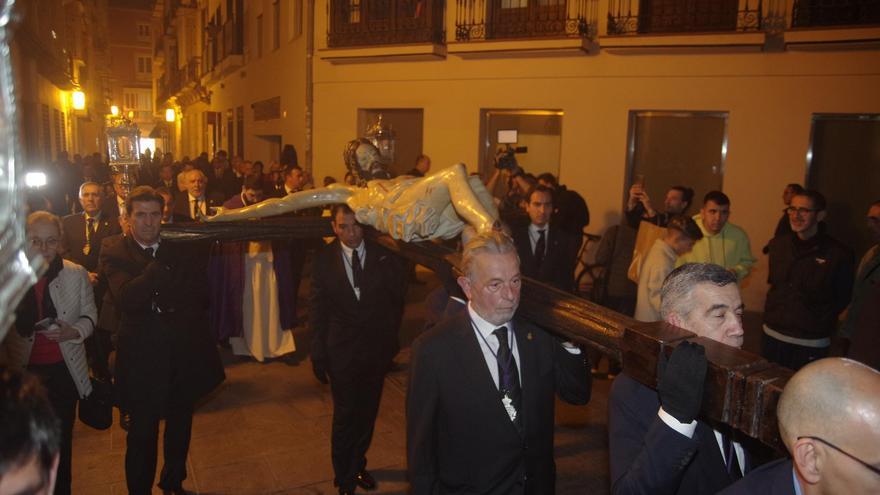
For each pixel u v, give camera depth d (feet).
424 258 11.05
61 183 39.88
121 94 155.12
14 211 2.55
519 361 8.46
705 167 32.27
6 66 2.56
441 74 38.68
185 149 117.91
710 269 7.07
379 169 11.57
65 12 64.23
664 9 32.30
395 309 13.92
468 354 8.28
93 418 12.09
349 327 13.30
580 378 8.80
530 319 8.38
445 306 11.83
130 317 12.30
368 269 13.32
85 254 18.66
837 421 4.60
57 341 11.04
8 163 2.55
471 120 37.96
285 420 18.03
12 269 2.50
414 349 8.59
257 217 12.50
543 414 8.45
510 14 36.70
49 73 51.34
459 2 37.60
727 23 30.96
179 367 12.67
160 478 13.37
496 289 7.95
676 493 6.79
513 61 36.24
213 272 22.43
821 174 29.81
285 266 22.48
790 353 16.47
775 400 5.21
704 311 6.90
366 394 13.60
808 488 4.96
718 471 6.82
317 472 15.23
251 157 63.72
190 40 101.81
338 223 13.06
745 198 30.91
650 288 15.55
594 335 7.22
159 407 12.33
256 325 22.39
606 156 34.06
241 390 20.16
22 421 3.51
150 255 12.42
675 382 5.70
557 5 35.29
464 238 9.59
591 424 18.03
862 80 28.32
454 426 8.29
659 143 33.22
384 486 14.61
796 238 16.44
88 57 93.04
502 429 8.16
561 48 33.65
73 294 11.73
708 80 31.32
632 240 21.29
